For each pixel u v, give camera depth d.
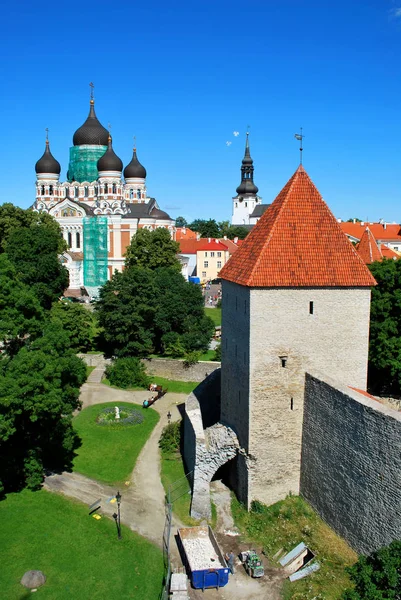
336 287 34.22
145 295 68.75
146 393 60.91
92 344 74.62
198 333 70.38
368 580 25.30
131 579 29.31
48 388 35.19
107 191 122.19
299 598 26.92
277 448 34.56
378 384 46.41
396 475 25.80
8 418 33.91
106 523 34.16
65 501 36.50
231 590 28.30
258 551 31.19
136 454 44.41
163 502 36.66
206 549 31.22
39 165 125.94
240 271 35.34
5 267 41.12
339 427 30.50
